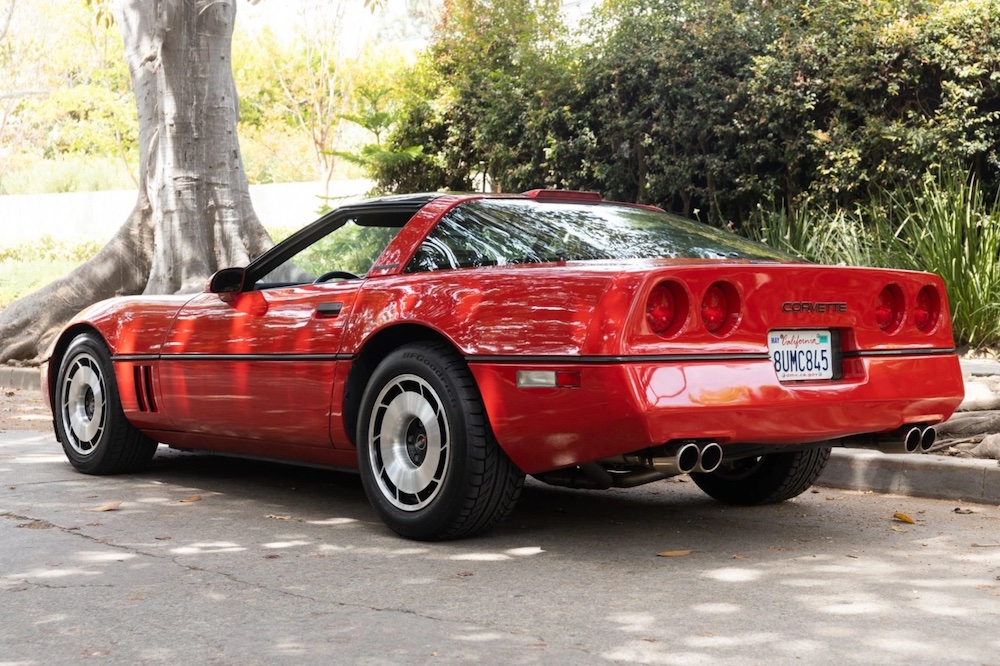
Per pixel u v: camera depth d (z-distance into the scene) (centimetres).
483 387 395
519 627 309
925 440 437
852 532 446
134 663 279
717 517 479
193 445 548
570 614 322
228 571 375
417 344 422
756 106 1274
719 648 290
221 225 1148
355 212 482
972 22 1153
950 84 1148
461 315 405
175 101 1139
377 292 441
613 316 365
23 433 749
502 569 379
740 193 1329
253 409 489
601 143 1480
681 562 390
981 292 973
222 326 506
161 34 1123
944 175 1153
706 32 1337
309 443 472
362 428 437
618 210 471
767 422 380
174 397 530
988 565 387
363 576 369
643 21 1410
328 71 2956
